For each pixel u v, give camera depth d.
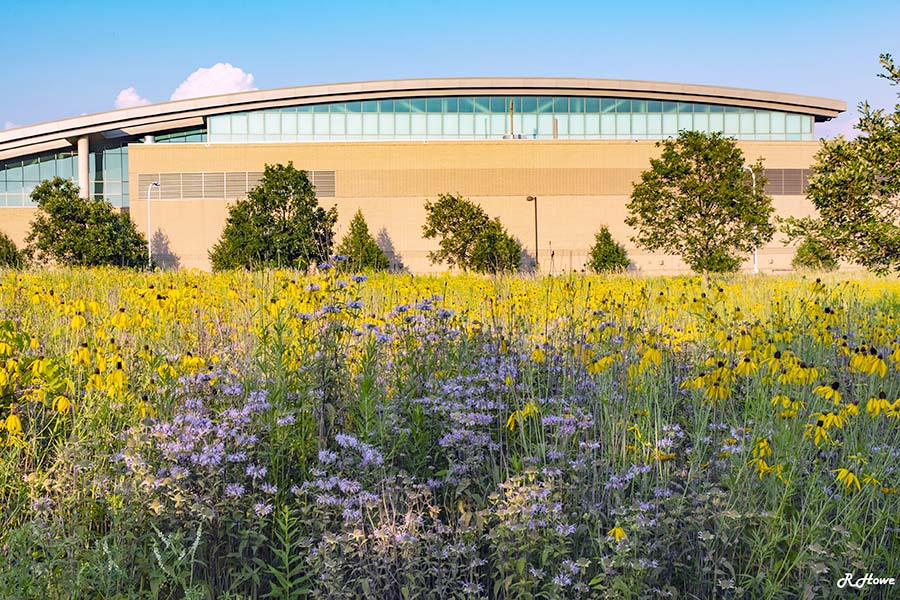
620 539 3.46
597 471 4.34
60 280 12.97
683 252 29.19
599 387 5.41
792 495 4.17
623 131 62.19
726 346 5.70
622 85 61.25
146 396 4.81
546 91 61.22
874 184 14.73
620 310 7.02
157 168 56.38
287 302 6.63
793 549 3.84
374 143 56.12
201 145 56.44
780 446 4.16
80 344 6.09
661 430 4.64
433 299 6.36
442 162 56.12
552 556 3.64
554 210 56.19
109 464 4.14
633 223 29.98
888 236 14.31
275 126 61.50
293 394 4.79
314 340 5.16
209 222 56.28
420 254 55.69
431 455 4.75
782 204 56.78
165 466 3.97
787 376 4.53
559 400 5.15
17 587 3.28
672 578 3.74
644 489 4.09
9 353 5.07
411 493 3.82
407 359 5.36
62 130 59.56
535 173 56.22
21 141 59.84
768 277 22.47
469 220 44.50
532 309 8.43
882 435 4.98
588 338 6.18
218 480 3.80
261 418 4.44
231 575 3.73
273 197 39.69
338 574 3.43
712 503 3.85
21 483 4.09
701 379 4.76
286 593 3.51
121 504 3.73
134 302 8.28
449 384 5.12
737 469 4.12
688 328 7.67
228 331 7.32
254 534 3.62
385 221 55.91
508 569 3.53
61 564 3.39
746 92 61.75
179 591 3.64
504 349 6.21
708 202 28.73
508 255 43.12
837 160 15.30
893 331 7.33
